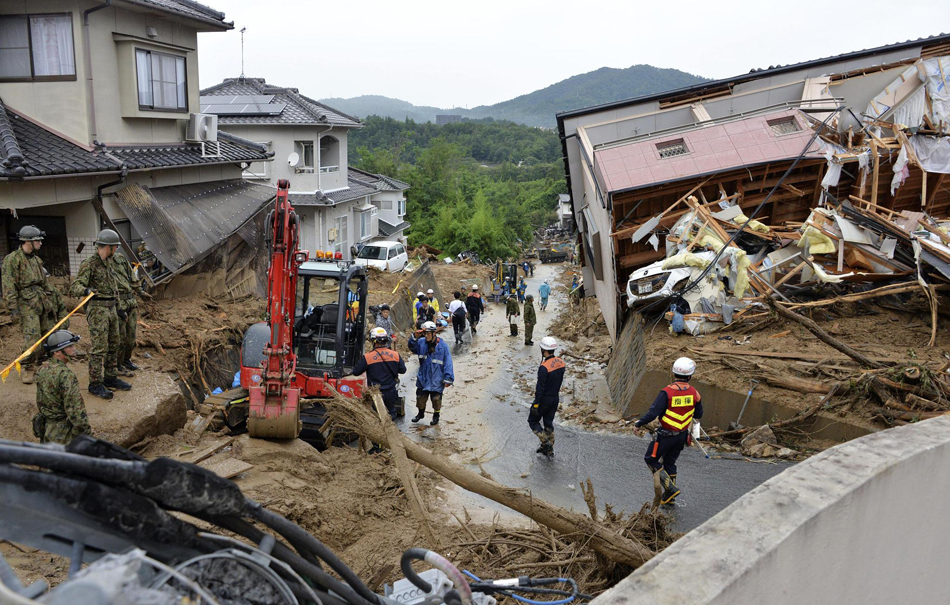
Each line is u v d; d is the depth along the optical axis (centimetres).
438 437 1120
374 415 638
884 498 296
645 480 927
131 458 206
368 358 1055
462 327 1973
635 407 1189
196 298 1489
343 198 3131
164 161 1499
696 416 819
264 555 213
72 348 703
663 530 637
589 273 2142
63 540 185
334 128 3256
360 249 3142
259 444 820
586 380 1535
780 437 1034
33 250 886
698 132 1566
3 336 1009
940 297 1236
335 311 1143
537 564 575
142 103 1484
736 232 1355
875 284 1298
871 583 304
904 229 1303
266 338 1051
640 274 1344
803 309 1270
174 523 197
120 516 184
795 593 260
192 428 909
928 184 1695
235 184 1898
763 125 1577
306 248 3016
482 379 1561
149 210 1403
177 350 1159
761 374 1096
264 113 2911
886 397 991
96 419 784
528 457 1020
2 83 1336
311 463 805
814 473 289
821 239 1347
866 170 1547
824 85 1847
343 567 254
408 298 2308
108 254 827
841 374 1066
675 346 1216
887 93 1889
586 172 1797
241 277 1670
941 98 1822
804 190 1623
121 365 942
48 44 1316
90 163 1257
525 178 12594
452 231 5559
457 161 7275
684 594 214
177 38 1617
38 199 1189
